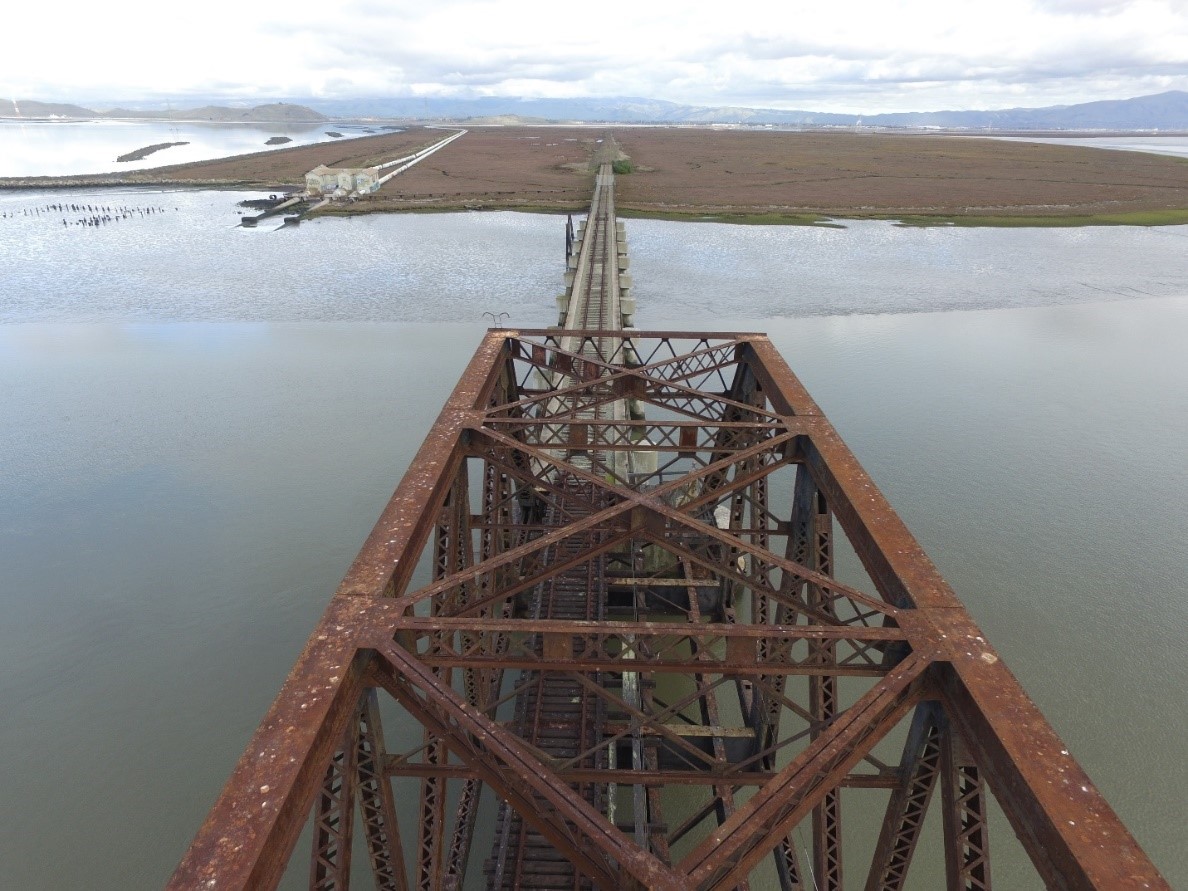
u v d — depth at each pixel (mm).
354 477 21766
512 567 12164
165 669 14680
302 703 4375
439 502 7098
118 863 11141
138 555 18047
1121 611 16172
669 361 11500
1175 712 13602
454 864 10555
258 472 22062
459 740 5023
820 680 7871
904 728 13383
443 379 29984
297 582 17156
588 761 10914
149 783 12344
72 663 14758
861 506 6523
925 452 23453
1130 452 23656
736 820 4078
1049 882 3711
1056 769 3953
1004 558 17984
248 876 3324
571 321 28047
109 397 27672
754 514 10797
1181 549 18375
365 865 11227
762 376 10578
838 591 5504
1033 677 14391
